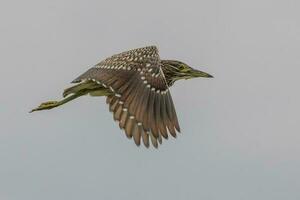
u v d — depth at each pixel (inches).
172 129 449.1
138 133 444.5
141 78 467.5
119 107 458.0
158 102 457.7
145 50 484.1
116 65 479.8
